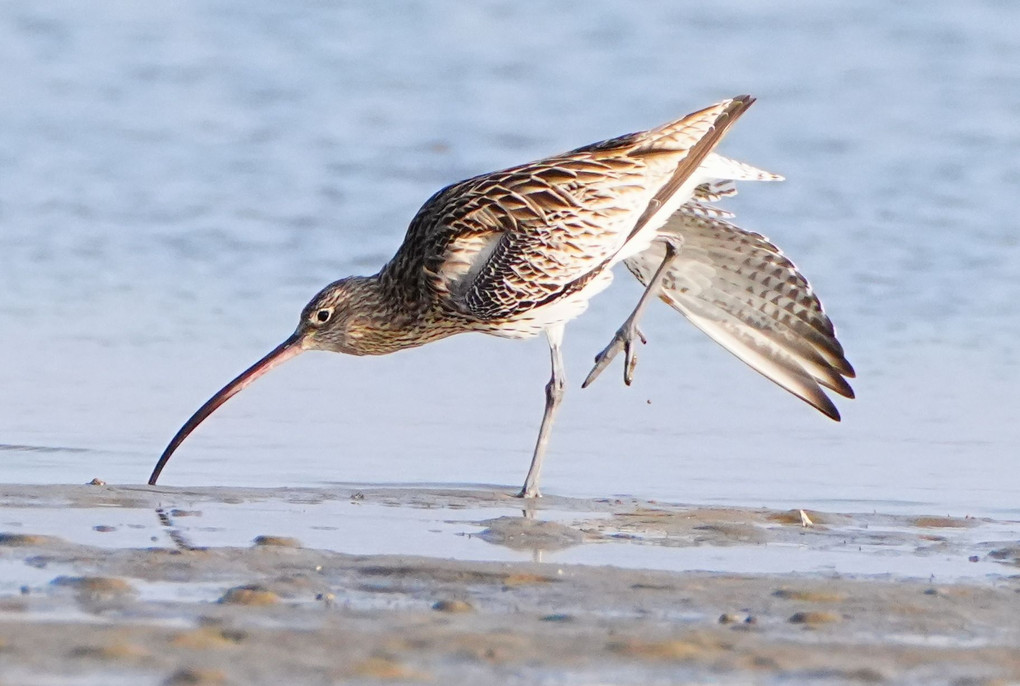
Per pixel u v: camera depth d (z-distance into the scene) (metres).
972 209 23.03
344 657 8.38
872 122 27.20
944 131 26.75
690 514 12.62
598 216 14.05
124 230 21.86
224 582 9.97
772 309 14.45
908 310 19.39
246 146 25.64
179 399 16.20
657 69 29.86
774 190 23.95
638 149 14.17
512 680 8.12
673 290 14.92
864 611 9.64
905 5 33.62
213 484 13.34
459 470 14.13
